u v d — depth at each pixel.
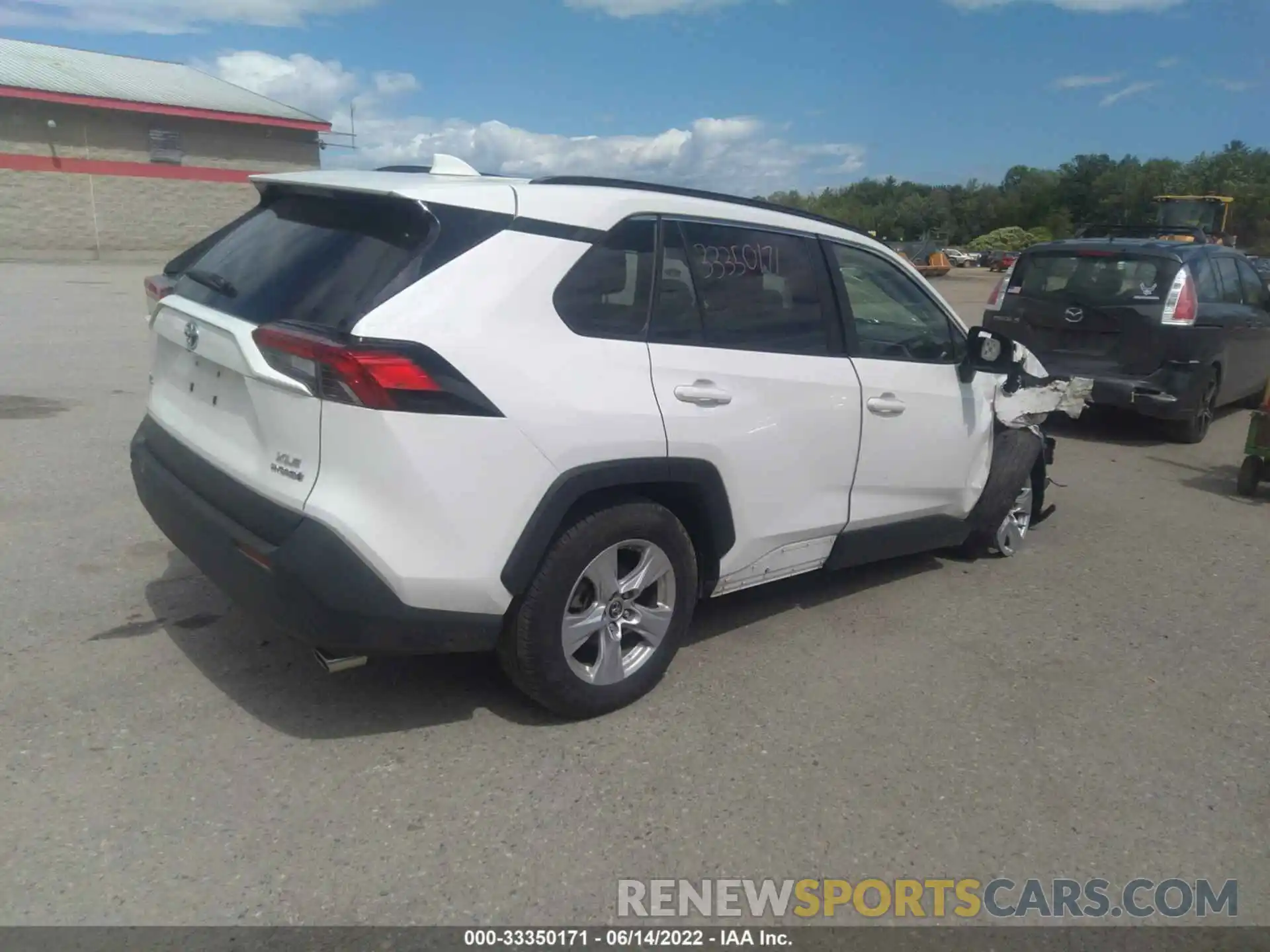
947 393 5.19
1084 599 5.51
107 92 32.31
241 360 3.39
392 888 2.93
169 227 33.97
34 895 2.81
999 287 10.05
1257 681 4.60
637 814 3.33
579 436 3.52
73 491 6.32
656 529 3.88
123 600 4.73
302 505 3.23
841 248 4.73
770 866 3.13
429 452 3.23
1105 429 10.27
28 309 15.98
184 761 3.48
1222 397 10.05
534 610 3.59
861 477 4.75
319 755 3.56
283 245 3.71
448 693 4.04
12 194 30.88
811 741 3.85
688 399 3.88
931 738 3.94
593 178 4.00
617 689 3.92
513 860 3.08
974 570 5.91
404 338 3.22
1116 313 9.16
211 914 2.79
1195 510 7.41
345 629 3.28
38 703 3.80
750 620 4.98
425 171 4.17
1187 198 30.05
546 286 3.53
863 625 5.00
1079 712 4.21
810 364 4.41
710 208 4.14
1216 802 3.61
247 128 34.84
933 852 3.24
